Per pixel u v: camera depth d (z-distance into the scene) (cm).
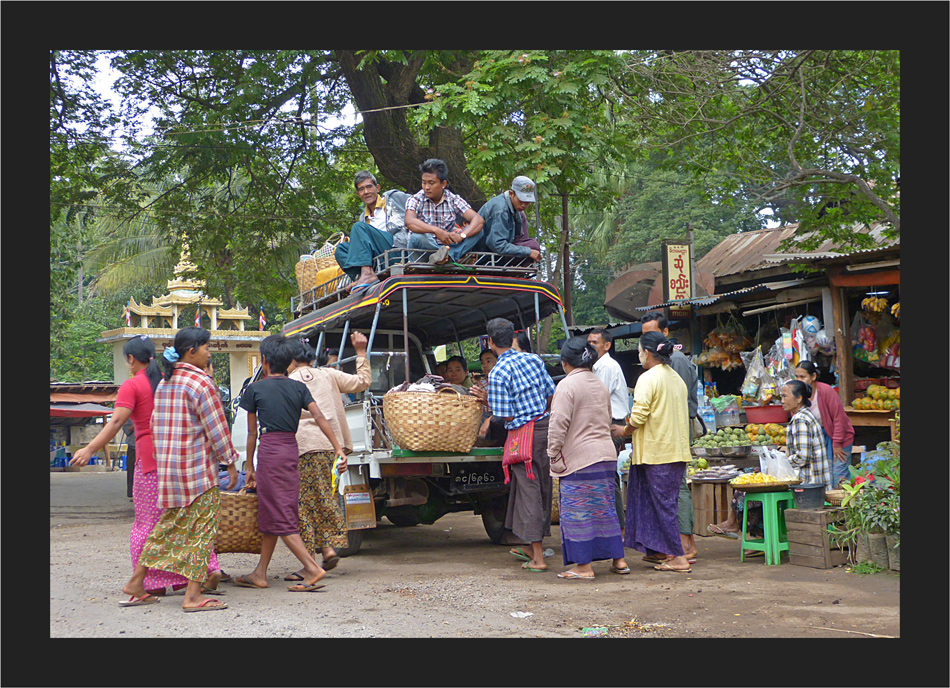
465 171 1294
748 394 1051
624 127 1259
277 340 583
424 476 743
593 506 604
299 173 1625
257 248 1708
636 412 625
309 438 625
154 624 470
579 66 1073
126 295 3666
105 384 2444
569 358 616
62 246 2525
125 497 1494
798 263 992
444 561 706
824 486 664
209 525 512
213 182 1664
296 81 1439
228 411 1116
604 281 3241
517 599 534
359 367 698
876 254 909
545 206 1539
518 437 634
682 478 638
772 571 625
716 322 1253
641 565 667
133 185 1600
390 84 1278
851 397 980
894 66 1028
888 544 604
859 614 479
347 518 718
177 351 514
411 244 764
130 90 1444
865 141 1070
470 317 918
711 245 2741
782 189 1073
